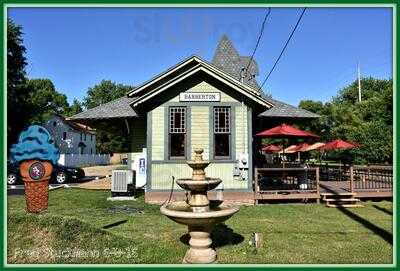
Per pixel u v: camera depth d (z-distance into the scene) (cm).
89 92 9256
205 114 1435
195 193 741
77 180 2391
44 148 984
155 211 1243
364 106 4388
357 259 716
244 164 1428
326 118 4928
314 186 1688
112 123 2144
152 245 791
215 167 1424
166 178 1420
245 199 1419
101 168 4291
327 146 2103
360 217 1148
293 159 3828
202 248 702
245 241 849
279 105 2094
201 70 1412
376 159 2672
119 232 914
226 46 2494
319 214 1202
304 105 5559
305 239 868
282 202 1480
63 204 1395
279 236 896
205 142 1428
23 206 1299
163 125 1427
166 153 1422
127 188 1539
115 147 7294
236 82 1411
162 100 1431
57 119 5981
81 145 6588
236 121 1440
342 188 1606
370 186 1686
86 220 1073
